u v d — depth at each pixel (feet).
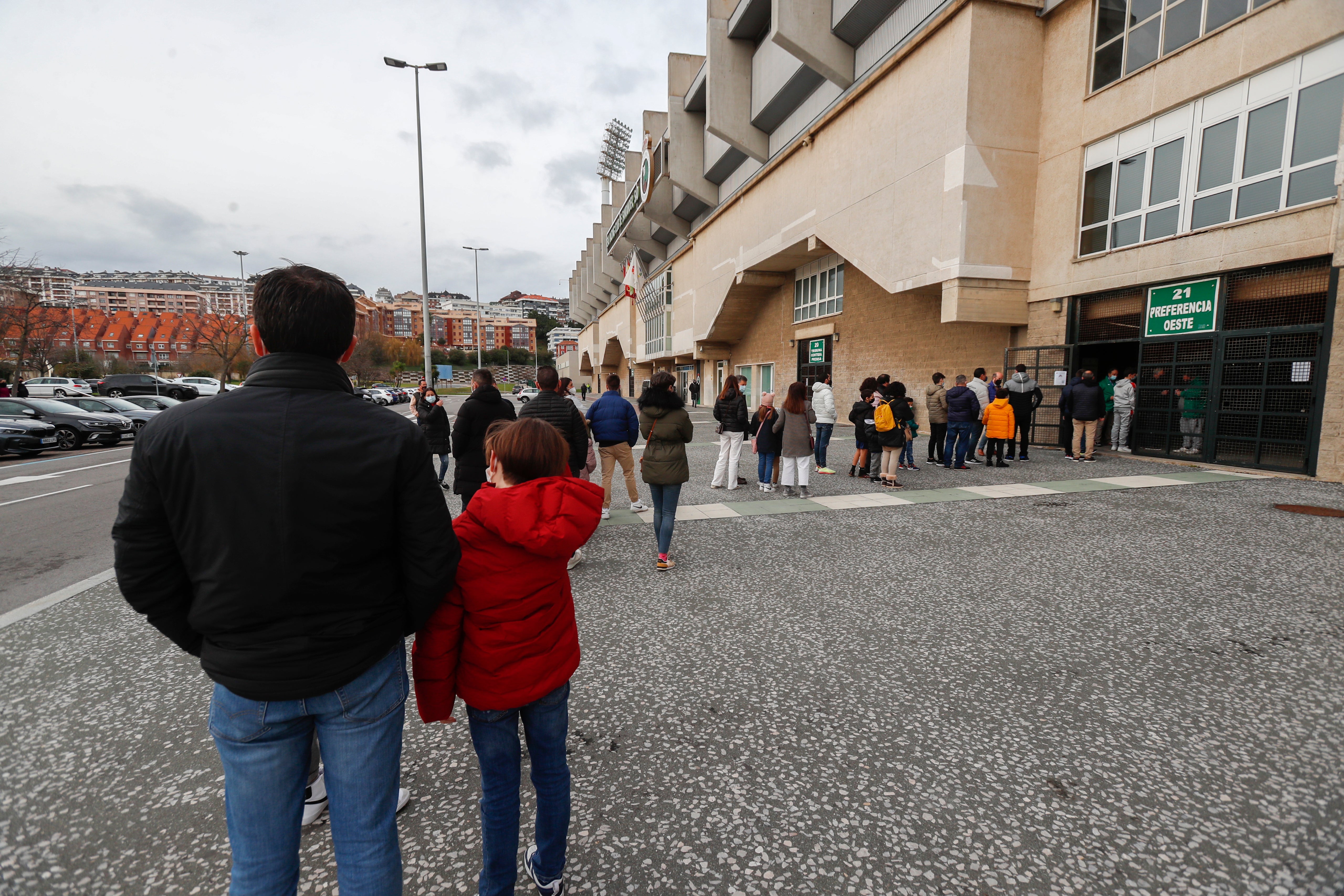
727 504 25.77
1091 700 9.75
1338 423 27.30
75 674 11.28
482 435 17.47
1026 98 40.27
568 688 5.74
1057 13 39.17
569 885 6.23
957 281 40.55
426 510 4.39
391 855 4.50
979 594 14.55
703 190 92.38
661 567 16.76
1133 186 35.27
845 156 52.31
